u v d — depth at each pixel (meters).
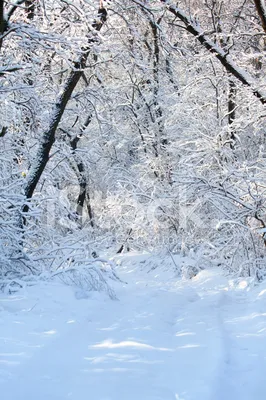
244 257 12.08
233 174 11.62
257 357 4.97
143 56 18.28
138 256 18.97
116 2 12.19
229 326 6.61
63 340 5.50
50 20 11.49
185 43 17.16
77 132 19.28
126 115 20.39
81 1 10.86
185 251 16.84
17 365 4.41
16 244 9.57
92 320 6.95
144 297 9.45
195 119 15.45
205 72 15.46
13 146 12.90
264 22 10.06
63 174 16.98
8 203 9.74
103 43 12.62
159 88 19.12
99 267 9.88
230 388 3.97
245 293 9.95
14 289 8.37
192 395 3.74
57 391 3.73
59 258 10.38
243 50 14.40
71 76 11.41
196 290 11.19
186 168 13.40
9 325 6.07
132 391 3.78
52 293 8.20
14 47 11.19
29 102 12.23
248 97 12.29
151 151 18.98
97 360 4.67
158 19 15.62
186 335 6.05
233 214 12.05
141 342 5.59
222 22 14.82
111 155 22.06
